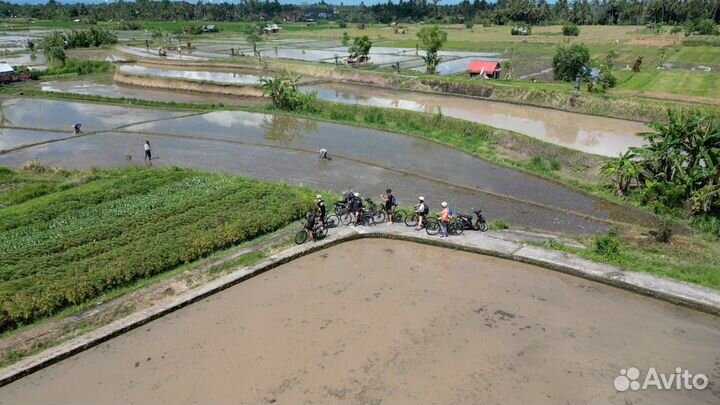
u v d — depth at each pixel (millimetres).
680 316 18672
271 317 18672
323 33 140375
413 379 15227
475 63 67188
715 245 24203
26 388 15195
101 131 46469
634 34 110500
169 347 17000
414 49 101562
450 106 54781
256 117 52094
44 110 55844
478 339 17172
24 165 36219
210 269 21719
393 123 47938
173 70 83688
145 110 55594
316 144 42156
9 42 119062
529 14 152625
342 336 17406
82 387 15195
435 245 24641
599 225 26828
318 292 20469
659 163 29375
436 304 19438
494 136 41219
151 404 14375
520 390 14781
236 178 32750
